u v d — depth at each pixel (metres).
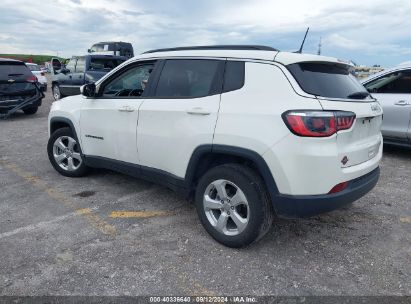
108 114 4.33
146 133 3.87
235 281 2.89
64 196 4.58
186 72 3.68
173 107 3.61
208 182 3.38
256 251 3.32
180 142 3.53
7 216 3.99
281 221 3.92
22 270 2.98
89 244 3.41
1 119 10.71
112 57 13.87
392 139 6.47
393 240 3.55
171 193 4.70
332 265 3.12
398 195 4.72
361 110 3.14
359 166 3.17
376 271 3.04
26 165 5.94
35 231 3.64
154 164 3.91
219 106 3.27
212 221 3.45
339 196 2.95
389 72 6.48
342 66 3.55
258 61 3.20
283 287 2.82
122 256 3.21
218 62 3.44
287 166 2.88
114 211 4.14
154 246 3.39
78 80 13.45
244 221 3.19
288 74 3.02
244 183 3.10
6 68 10.27
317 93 2.95
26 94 10.72
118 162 4.36
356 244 3.47
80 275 2.93
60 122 5.12
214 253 3.28
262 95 3.08
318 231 3.71
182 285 2.83
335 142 2.88
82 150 4.84
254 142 3.00
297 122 2.81
